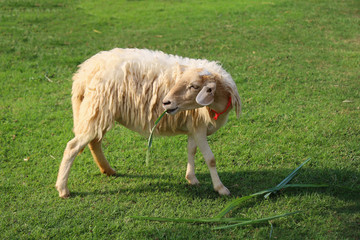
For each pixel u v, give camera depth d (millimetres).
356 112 6723
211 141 6105
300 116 6684
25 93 7676
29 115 6824
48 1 14547
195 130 4629
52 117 6816
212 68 4441
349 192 4703
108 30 11688
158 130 4688
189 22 12438
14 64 8930
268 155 5625
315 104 7109
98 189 4949
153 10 13914
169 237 4047
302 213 4355
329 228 4113
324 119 6535
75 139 4613
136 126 4695
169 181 5141
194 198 4742
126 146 5996
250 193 4809
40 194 4797
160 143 6066
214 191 4875
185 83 4016
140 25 12219
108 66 4488
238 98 4438
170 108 4016
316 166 5281
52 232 4121
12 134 6203
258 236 4055
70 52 9734
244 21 12414
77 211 4484
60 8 13914
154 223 4281
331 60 9289
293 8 13758
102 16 13086
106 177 5223
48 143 5984
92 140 4938
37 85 8047
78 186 5004
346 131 6109
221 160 5578
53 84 8125
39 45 10141
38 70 8727
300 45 10352
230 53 9812
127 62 4496
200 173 5328
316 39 10805
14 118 6691
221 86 4266
